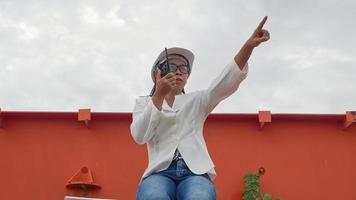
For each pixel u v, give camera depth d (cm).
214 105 289
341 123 641
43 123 647
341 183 610
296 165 619
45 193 611
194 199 244
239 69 272
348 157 622
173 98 293
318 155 624
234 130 638
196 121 287
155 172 271
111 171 620
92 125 645
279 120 644
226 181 611
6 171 622
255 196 586
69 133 642
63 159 628
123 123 645
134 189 610
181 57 304
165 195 251
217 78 282
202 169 267
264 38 264
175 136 277
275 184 609
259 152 626
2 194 611
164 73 293
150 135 274
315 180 611
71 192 609
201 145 278
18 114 646
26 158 629
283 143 631
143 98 291
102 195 606
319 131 638
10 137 639
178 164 269
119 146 633
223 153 625
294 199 602
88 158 628
